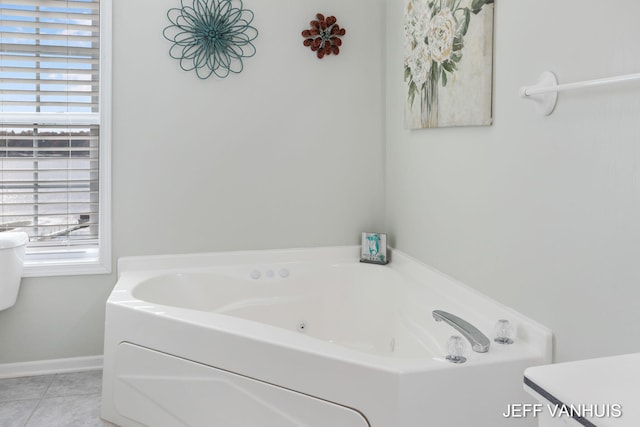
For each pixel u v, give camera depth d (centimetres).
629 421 82
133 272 285
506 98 193
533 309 181
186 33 290
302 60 305
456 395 166
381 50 314
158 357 216
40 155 287
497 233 202
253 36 298
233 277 294
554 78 165
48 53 283
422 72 255
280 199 309
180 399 210
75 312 287
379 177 320
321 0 305
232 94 298
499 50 197
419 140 270
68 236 295
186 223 298
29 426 230
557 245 168
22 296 280
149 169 291
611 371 102
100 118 283
